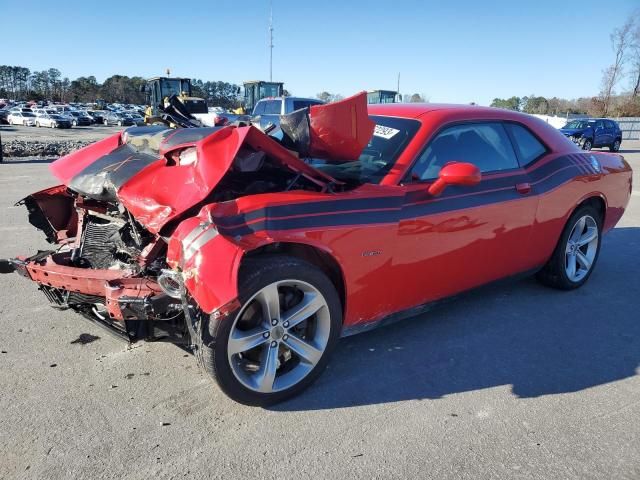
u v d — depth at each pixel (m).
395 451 2.47
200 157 2.85
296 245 2.81
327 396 2.91
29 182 10.40
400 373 3.18
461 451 2.48
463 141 3.61
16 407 2.70
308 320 2.97
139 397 2.83
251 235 2.54
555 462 2.42
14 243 5.67
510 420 2.74
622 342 3.68
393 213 3.05
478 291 3.90
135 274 2.81
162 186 2.95
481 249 3.62
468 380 3.13
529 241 4.00
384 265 3.07
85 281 2.80
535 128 4.20
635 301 4.45
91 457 2.35
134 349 3.35
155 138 3.39
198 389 2.92
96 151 3.85
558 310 4.21
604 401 2.94
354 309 3.07
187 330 2.82
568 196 4.21
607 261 5.62
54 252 3.47
